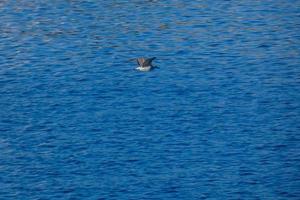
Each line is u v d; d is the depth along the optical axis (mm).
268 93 148750
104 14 189500
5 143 132000
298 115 141000
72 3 197375
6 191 119812
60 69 158000
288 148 130625
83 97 146750
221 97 147000
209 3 197875
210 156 128125
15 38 174375
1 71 157125
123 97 146625
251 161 127000
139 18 186750
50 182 121750
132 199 118000
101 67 158750
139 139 132875
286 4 198375
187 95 147375
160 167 125250
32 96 147250
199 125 137250
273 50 168000
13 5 195875
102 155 128375
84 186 120812
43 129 136125
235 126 137125
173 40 172500
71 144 131625
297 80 153875
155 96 146875
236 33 177375
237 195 119062
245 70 158000
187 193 119375
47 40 172875
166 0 199750
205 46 169375
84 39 173375
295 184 121438
